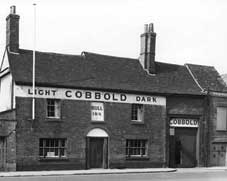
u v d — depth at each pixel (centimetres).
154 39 3384
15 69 2775
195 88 3403
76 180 2183
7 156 2642
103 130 2952
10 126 2658
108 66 3209
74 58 3147
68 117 2839
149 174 2653
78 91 2886
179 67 3612
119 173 2708
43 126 2753
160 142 3158
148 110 3131
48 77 2827
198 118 3356
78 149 2855
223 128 3453
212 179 2308
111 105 2992
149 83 3212
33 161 2706
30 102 2725
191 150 3322
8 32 2933
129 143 3062
